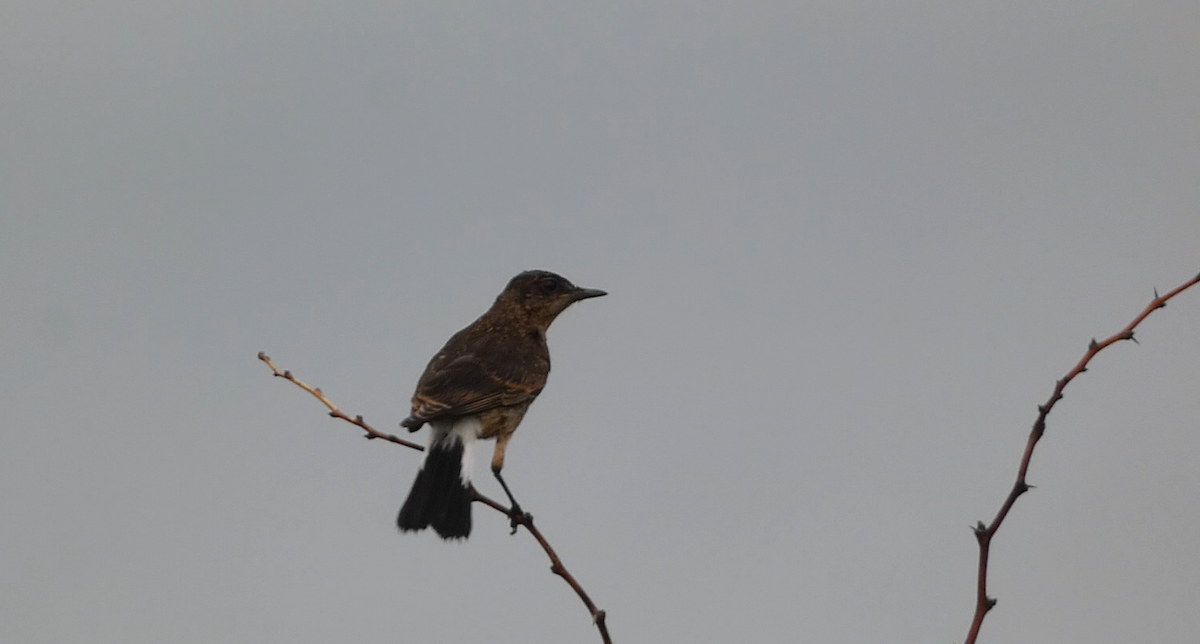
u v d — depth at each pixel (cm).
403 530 1246
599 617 988
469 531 1244
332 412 1222
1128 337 834
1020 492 821
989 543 817
